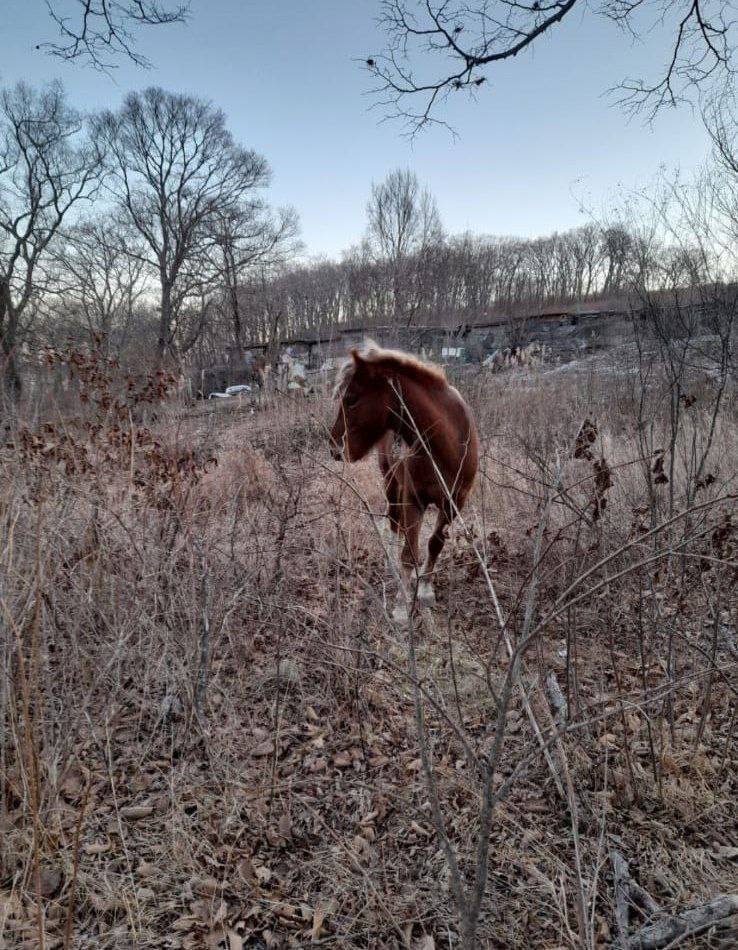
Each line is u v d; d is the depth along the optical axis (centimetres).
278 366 988
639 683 323
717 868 227
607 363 1093
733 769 277
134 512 387
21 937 197
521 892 219
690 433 540
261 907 215
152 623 323
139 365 493
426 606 409
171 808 256
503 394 991
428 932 206
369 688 330
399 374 385
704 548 329
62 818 248
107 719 262
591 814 247
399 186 3412
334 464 513
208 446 523
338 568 364
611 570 362
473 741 288
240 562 377
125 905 209
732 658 319
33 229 2803
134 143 3603
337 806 264
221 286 3638
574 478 493
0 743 239
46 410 388
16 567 278
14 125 2606
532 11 453
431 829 249
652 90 530
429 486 393
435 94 505
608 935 200
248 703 328
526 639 150
